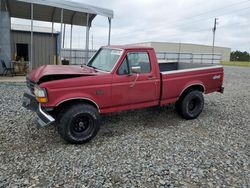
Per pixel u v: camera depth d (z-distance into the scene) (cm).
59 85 431
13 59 1537
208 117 666
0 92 879
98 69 540
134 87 518
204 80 641
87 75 468
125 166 379
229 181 345
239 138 517
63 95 436
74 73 464
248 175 363
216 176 357
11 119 583
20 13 1455
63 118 442
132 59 517
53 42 1678
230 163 399
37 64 1647
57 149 435
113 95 493
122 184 330
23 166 370
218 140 501
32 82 480
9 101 750
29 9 1361
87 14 1331
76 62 1939
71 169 366
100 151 432
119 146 455
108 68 517
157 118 639
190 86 620
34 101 470
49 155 410
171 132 538
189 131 548
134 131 539
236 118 667
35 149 432
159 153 429
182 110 617
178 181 342
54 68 507
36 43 1627
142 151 435
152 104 561
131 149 443
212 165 390
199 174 361
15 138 477
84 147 448
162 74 557
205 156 422
